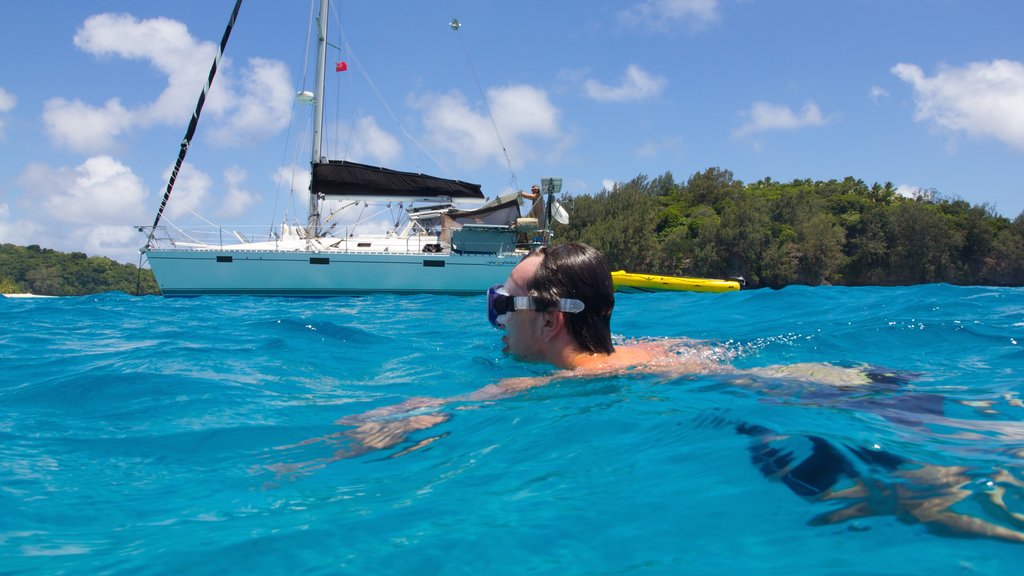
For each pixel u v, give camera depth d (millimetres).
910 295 6645
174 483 1395
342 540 988
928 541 836
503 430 1610
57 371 3123
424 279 13977
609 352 2357
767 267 49875
